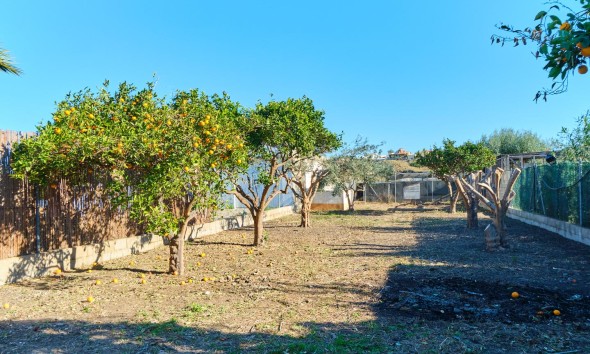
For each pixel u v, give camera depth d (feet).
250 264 28.22
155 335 14.90
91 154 20.58
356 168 72.54
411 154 159.33
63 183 27.32
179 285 22.58
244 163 26.02
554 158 44.62
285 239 41.04
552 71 8.60
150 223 22.72
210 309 17.92
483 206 79.41
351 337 14.33
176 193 22.38
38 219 25.54
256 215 37.11
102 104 24.03
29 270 24.48
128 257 31.99
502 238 33.19
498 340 14.01
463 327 15.24
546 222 45.09
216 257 31.32
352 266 26.76
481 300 18.56
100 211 30.58
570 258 28.68
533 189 51.11
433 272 24.50
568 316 16.37
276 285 22.02
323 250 33.76
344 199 85.97
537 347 13.43
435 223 55.16
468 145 66.13
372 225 53.83
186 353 13.32
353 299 19.08
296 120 33.42
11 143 23.79
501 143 107.04
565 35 7.91
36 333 15.43
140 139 20.83
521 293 19.57
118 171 21.13
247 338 14.44
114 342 14.37
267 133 32.89
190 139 21.77
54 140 20.06
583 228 34.71
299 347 13.37
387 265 26.86
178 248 25.44
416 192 101.96
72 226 28.09
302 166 54.24
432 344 13.69
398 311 17.22
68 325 16.26
